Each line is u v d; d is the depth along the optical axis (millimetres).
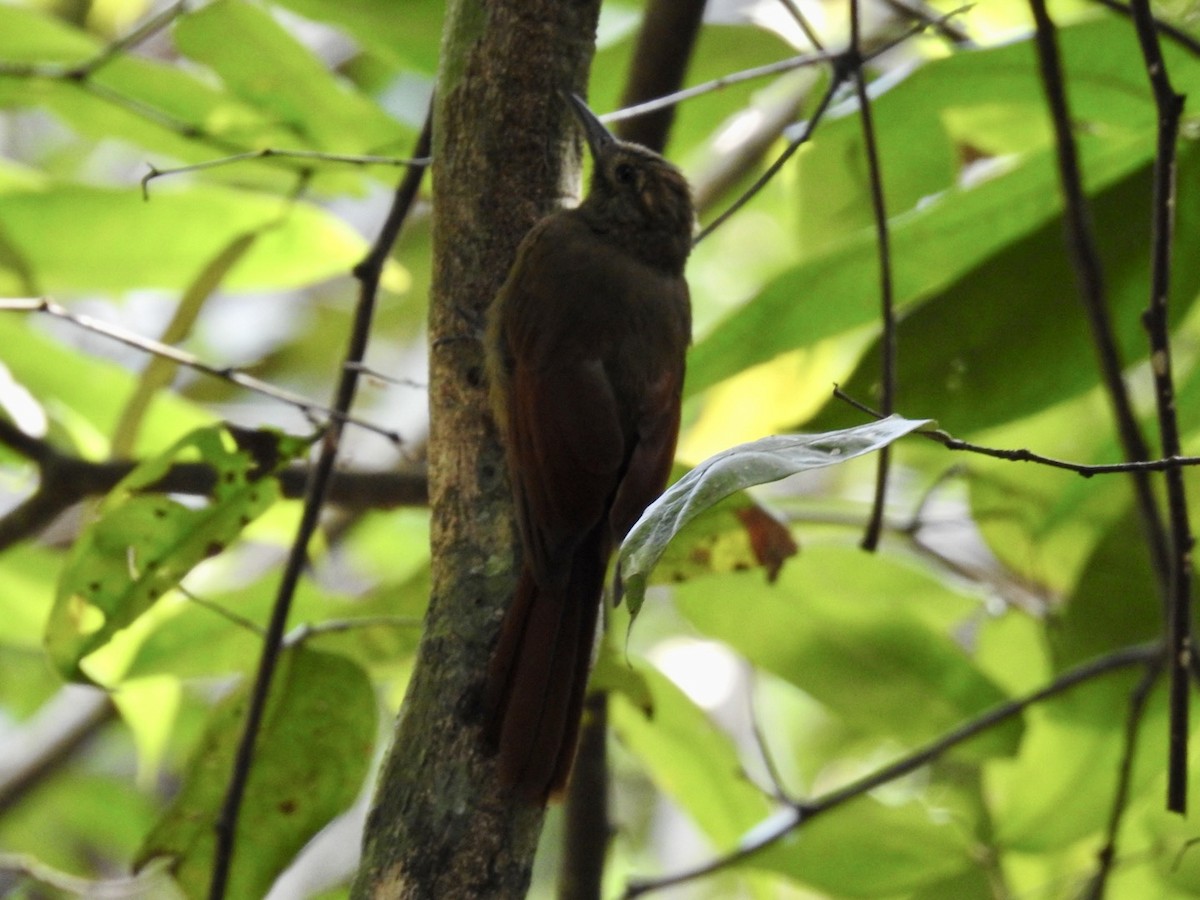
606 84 8906
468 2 6012
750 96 9281
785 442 4172
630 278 7086
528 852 5223
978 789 8859
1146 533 7004
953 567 9227
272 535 9484
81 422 9797
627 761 14453
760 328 7742
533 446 6027
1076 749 8320
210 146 8688
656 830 13953
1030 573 9094
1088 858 8867
